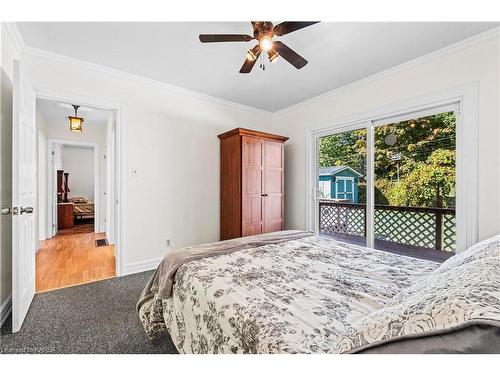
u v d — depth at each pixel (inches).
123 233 115.4
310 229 149.9
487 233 83.6
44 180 182.7
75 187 314.3
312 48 92.5
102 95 109.6
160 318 62.7
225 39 69.5
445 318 20.6
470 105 87.0
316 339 31.4
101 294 93.0
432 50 93.9
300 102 153.6
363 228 127.6
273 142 147.9
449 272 32.5
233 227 138.9
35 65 94.2
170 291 57.0
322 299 41.9
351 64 104.9
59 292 94.4
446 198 98.6
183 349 49.5
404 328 22.6
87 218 265.0
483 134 84.7
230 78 120.3
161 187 128.4
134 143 119.4
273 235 87.9
